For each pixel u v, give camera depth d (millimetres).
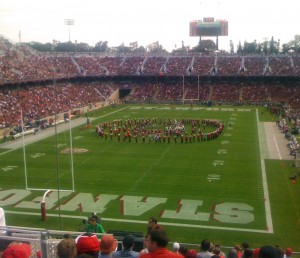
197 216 21531
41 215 21625
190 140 41156
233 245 18047
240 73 80438
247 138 43125
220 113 63344
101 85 83125
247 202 23516
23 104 57188
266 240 18578
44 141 42312
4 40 80625
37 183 27641
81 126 51625
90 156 35250
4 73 61344
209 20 105625
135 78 85812
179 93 80625
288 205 22969
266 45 137000
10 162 33531
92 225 13828
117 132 45000
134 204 23406
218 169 30672
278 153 36125
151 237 4996
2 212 9344
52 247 6590
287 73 78688
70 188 26438
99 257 5762
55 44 148625
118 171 30312
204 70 83125
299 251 17375
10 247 4738
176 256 4918
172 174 29344
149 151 36969
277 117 58625
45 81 68688
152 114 62562
